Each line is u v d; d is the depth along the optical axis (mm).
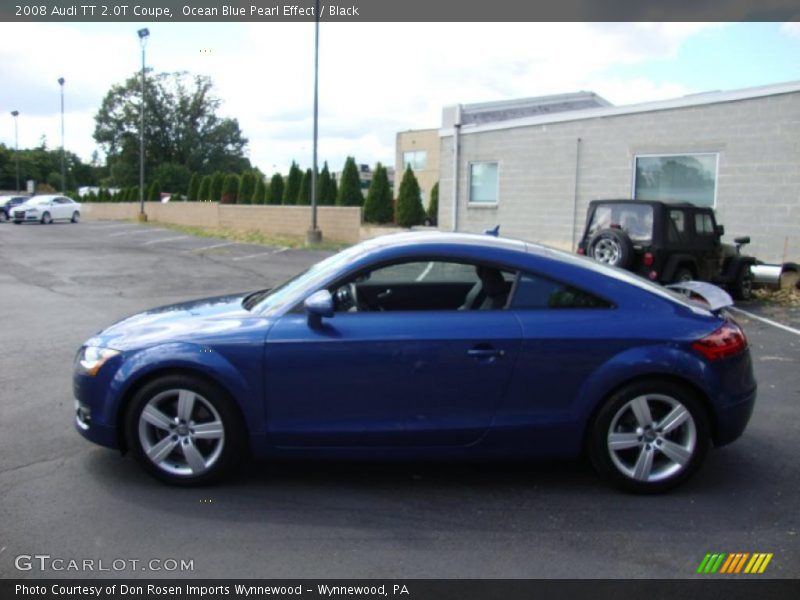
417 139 52750
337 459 4391
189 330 4422
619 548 3721
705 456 4391
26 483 4469
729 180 15242
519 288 4449
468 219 20031
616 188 17031
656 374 4297
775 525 4000
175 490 4387
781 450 5184
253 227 30516
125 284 14352
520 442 4359
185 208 37500
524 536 3846
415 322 4320
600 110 17109
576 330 4285
